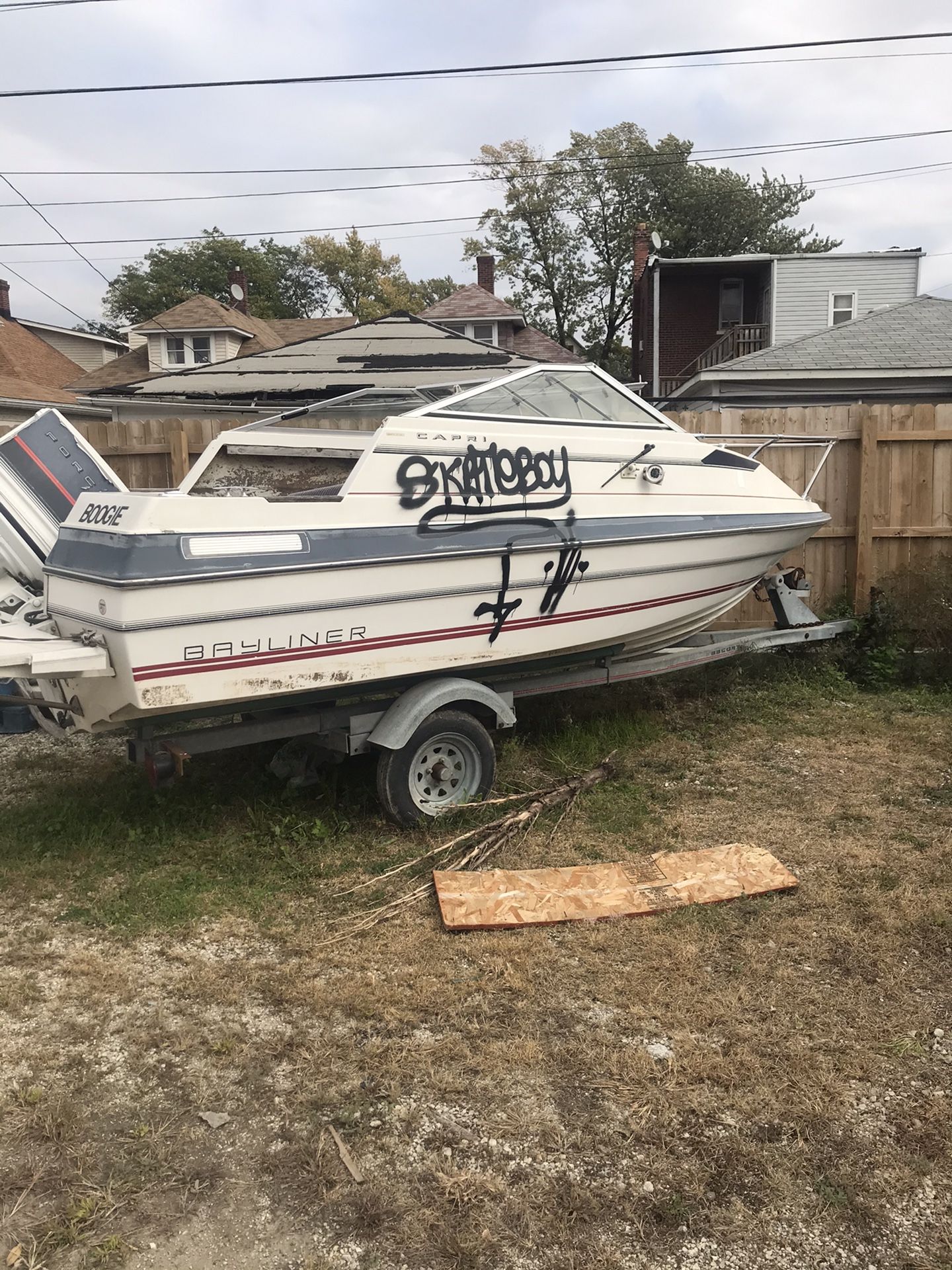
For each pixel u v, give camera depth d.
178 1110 2.74
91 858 4.51
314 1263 2.20
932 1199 2.36
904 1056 2.91
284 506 4.12
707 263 22.44
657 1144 2.56
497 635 4.91
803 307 22.23
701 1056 2.91
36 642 4.03
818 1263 2.18
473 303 24.56
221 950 3.67
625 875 4.11
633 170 37.47
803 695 6.90
